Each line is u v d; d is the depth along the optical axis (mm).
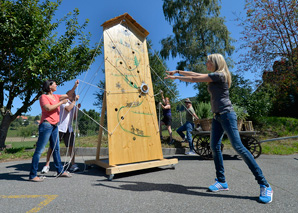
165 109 7500
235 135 2463
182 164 4602
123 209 2057
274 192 2566
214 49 21109
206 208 2064
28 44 7035
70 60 8742
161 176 3463
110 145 3553
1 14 6656
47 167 3914
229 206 2113
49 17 8219
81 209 2062
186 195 2467
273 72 11875
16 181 3221
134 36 4461
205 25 20938
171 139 7273
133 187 2830
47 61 8039
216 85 2625
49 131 3332
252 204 2164
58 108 3537
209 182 3039
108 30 4078
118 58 4055
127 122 3857
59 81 8695
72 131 4203
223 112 2535
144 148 3941
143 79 4309
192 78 2652
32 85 7535
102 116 4320
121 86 3951
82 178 3416
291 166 4293
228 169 3920
